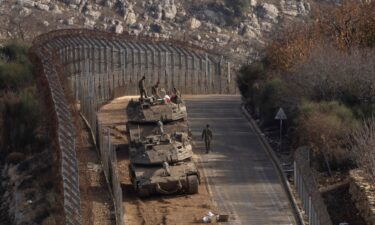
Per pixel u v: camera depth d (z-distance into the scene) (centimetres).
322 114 8450
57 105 7700
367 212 6291
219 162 8606
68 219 5544
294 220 6794
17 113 10719
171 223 6750
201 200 7356
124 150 8981
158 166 7556
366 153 6925
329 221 6144
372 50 9962
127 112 8862
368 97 9281
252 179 7988
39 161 9644
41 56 9394
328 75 9425
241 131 9981
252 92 11144
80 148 7269
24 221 8344
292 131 8944
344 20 11000
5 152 10525
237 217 6912
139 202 7300
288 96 9650
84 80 11544
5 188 9600
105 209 7075
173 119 8650
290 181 7831
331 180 7469
